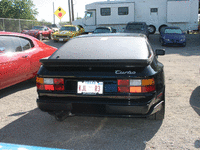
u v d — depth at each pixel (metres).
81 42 3.52
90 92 2.70
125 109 2.62
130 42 3.36
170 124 3.24
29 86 5.62
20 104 4.26
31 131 3.09
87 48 3.27
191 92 4.84
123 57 2.94
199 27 21.62
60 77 2.77
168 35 15.27
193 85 5.42
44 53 5.69
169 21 20.47
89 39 3.61
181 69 7.53
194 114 3.60
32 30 20.44
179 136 2.87
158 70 2.96
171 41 14.84
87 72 2.71
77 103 2.72
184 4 20.08
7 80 4.65
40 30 20.86
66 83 2.79
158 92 2.86
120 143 2.71
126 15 20.80
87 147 2.63
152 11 20.89
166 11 20.70
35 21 25.53
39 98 2.90
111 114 2.70
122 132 3.03
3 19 21.91
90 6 21.62
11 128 3.19
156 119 3.36
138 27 16.97
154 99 2.73
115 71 2.65
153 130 3.06
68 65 2.74
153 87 2.70
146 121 3.37
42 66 3.02
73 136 2.93
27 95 4.85
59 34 18.06
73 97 2.75
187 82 5.73
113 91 2.66
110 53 3.05
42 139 2.85
